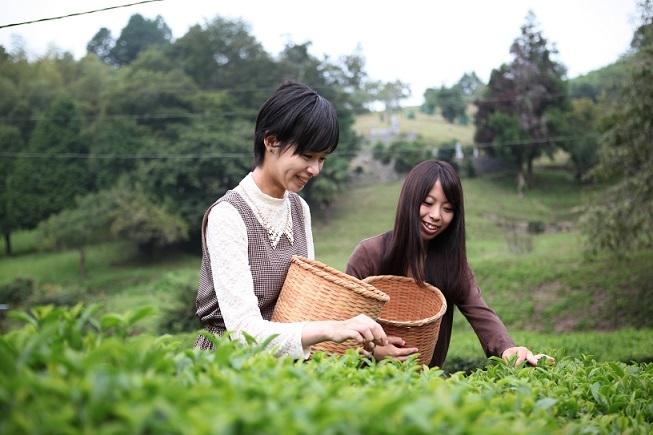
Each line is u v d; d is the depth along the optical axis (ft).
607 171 64.18
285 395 4.05
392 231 11.32
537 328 71.87
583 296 74.64
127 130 147.33
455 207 10.62
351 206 148.56
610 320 70.28
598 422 6.29
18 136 152.76
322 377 5.26
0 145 151.23
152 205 135.64
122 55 225.76
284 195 8.96
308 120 8.20
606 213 64.03
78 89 163.43
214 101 154.10
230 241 8.36
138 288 120.26
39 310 4.97
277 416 3.59
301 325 7.67
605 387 7.18
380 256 11.05
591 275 77.92
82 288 119.65
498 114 150.20
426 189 10.36
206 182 140.87
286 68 168.76
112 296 115.96
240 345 6.39
